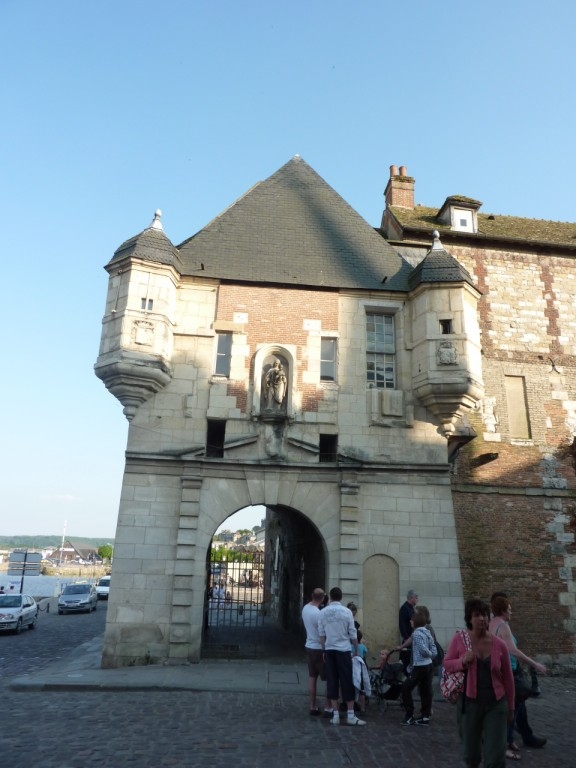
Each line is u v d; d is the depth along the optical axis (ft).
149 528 44.88
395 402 49.93
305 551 61.31
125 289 48.34
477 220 71.26
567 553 54.90
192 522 45.03
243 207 58.34
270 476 47.06
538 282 64.95
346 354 51.42
